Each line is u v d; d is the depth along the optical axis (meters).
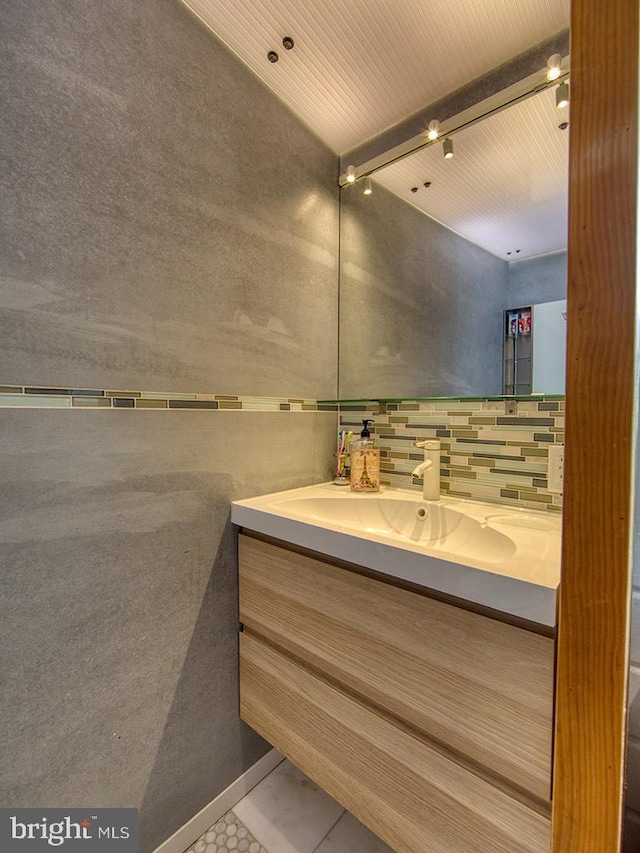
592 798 0.53
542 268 1.09
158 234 0.97
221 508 1.14
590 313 0.50
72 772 0.86
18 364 0.77
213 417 1.11
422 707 0.77
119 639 0.93
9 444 0.77
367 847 1.07
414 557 0.76
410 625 0.78
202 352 1.08
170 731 1.03
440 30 1.03
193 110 1.03
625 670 0.51
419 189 1.32
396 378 1.37
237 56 1.12
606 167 0.48
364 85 1.21
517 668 0.65
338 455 1.44
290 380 1.33
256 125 1.19
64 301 0.82
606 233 0.49
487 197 1.18
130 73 0.91
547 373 1.07
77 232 0.84
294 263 1.33
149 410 0.97
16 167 0.75
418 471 1.18
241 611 1.17
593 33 0.49
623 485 0.49
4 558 0.77
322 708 0.95
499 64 1.13
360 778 0.88
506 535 0.90
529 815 0.64
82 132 0.84
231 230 1.13
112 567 0.92
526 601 0.62
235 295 1.15
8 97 0.74
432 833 0.77
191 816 1.08
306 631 0.98
